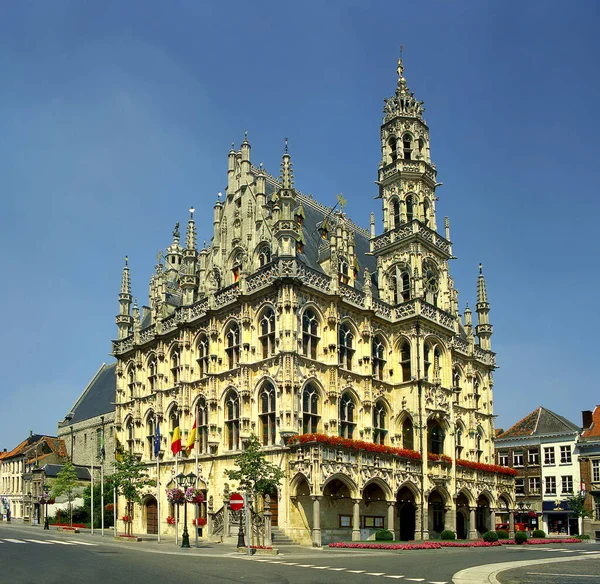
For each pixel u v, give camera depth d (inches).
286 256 1840.6
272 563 1141.7
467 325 2571.4
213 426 1977.1
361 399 2009.1
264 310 1911.9
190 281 2240.4
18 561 1057.5
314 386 1866.4
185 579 850.1
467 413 2464.3
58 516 2888.8
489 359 2659.9
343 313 2010.3
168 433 2220.7
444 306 2368.4
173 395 2218.3
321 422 1861.5
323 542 1734.7
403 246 2311.8
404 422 2142.0
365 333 2060.8
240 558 1252.5
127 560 1125.1
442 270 2399.1
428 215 2418.8
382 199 2434.8
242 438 1844.2
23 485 3772.1
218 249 2204.7
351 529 1829.5
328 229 2304.4
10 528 2497.5
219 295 2071.9
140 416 2380.7
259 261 2027.6
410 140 2440.9
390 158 2447.1
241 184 2181.3
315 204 2384.4
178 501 1654.8
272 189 2260.1
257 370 1876.2
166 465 2181.3
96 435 3262.8
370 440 1983.3
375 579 884.6
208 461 1973.4
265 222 2039.9
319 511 1662.2
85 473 3191.4
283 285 1825.8
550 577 919.0
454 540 1982.0
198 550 1455.5
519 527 3034.0
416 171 2379.4
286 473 1718.8
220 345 2042.3
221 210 2249.0
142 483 1957.4
